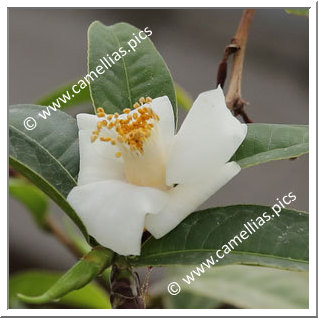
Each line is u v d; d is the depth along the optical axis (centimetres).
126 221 23
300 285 32
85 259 24
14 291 34
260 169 48
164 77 27
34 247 47
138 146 24
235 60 29
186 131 25
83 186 24
